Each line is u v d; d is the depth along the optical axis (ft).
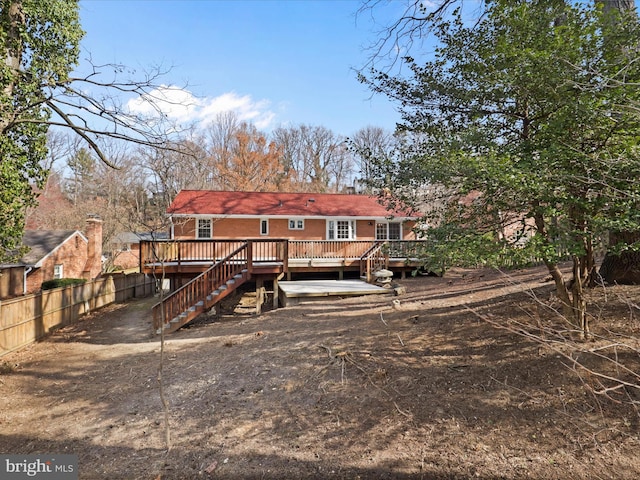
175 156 34.24
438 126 15.97
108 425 15.11
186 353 23.73
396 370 16.17
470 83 14.53
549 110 12.74
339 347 19.90
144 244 37.76
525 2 13.08
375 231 61.16
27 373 22.53
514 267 13.30
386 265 44.01
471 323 19.71
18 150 26.43
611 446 10.02
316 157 142.61
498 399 12.76
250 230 56.49
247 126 119.14
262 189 112.47
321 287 38.47
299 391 15.94
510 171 10.76
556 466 9.74
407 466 10.62
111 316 42.29
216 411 15.25
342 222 60.13
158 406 16.39
